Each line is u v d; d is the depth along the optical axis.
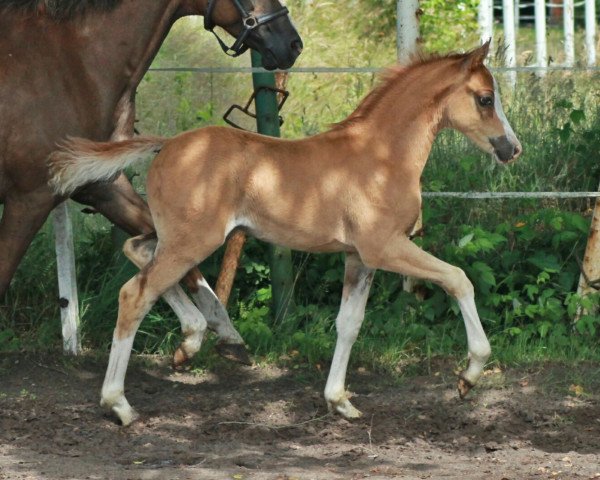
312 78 16.55
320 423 8.89
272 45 9.13
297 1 19.39
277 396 9.44
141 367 10.09
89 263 11.30
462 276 8.50
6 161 8.80
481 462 7.98
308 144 8.49
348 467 7.84
